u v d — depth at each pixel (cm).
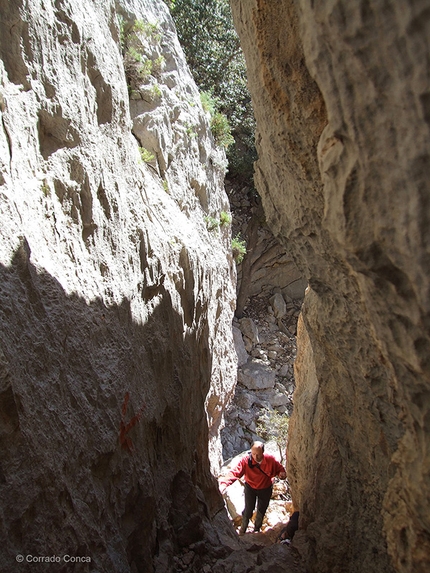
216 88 1312
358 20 193
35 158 353
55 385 307
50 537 273
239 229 1382
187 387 569
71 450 309
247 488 672
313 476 503
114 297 415
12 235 298
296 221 374
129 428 397
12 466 256
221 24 1259
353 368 361
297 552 483
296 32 301
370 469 379
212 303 779
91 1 489
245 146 1412
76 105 405
